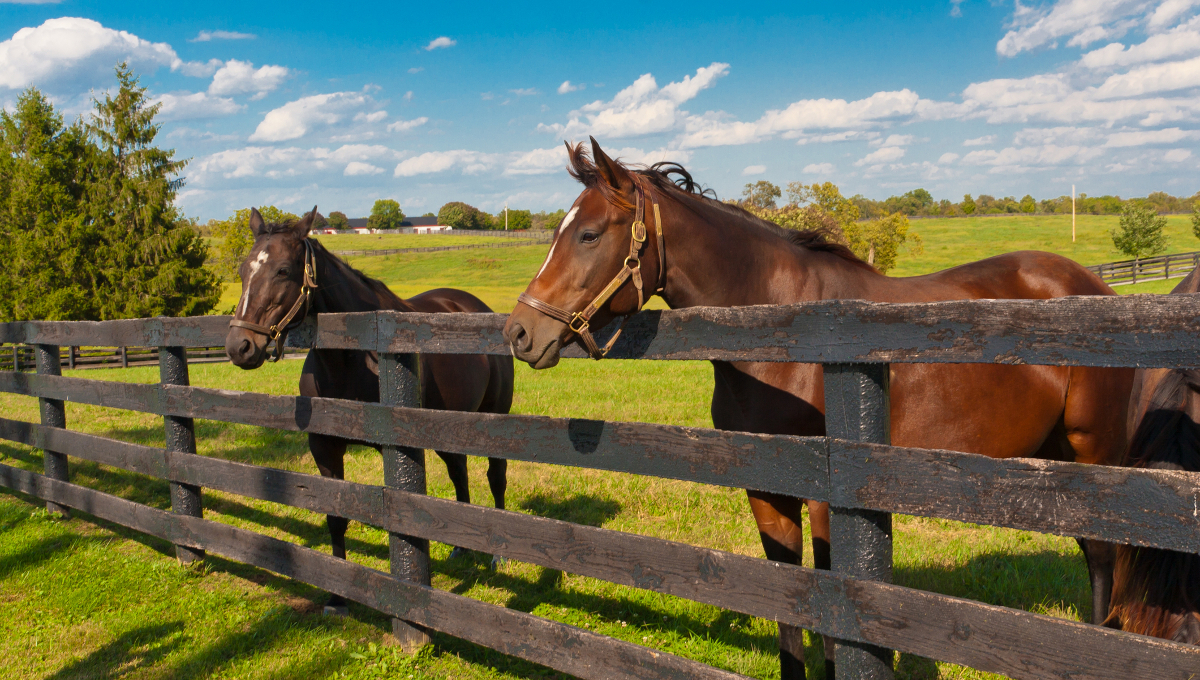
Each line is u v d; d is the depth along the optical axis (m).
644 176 2.36
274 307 3.47
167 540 4.71
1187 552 1.26
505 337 2.12
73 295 28.11
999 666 1.52
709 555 2.04
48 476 5.39
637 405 9.33
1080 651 1.40
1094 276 2.95
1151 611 1.38
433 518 2.86
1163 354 1.30
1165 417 1.50
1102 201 108.56
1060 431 2.80
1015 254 3.06
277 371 16.11
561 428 2.39
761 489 1.94
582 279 2.09
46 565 4.37
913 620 1.66
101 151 30.61
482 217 136.12
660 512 5.11
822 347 1.79
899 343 1.66
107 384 4.71
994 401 2.51
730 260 2.42
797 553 2.43
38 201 28.88
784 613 1.90
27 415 9.97
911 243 71.19
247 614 3.63
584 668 2.37
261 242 3.55
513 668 3.01
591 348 2.17
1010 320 1.50
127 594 3.91
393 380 3.00
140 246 29.77
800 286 2.53
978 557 3.99
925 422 2.45
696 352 2.09
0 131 30.34
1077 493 1.40
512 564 4.29
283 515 5.37
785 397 2.38
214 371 16.88
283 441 7.75
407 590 2.99
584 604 3.68
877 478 1.70
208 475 3.98
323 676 3.00
